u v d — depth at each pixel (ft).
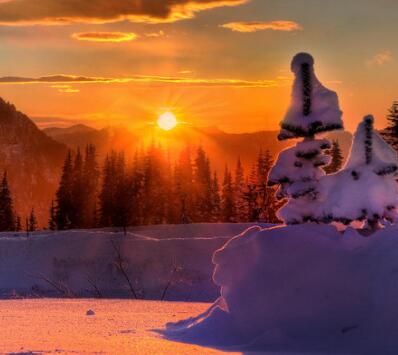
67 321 50.98
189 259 218.79
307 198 46.50
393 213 45.75
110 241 242.17
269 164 337.72
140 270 212.23
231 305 44.62
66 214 402.93
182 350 37.86
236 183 381.60
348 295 42.32
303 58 47.42
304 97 47.29
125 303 71.10
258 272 44.37
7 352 34.17
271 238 44.83
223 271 45.44
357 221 46.68
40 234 281.13
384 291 41.34
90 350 35.63
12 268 230.07
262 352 40.50
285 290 43.45
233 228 277.23
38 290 189.67
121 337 42.39
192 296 184.44
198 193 389.60
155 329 46.80
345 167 46.85
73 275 217.56
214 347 41.81
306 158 46.88
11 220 399.65
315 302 42.73
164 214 383.86
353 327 41.70
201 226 283.79
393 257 42.22
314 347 41.42
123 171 380.37
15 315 55.57
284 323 43.11
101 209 378.53
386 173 45.70
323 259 43.32
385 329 40.57
